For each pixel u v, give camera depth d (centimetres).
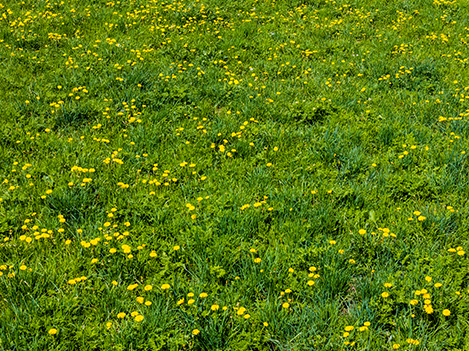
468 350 278
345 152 505
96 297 319
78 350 290
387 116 591
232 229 388
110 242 367
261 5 1084
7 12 961
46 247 369
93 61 738
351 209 415
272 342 299
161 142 531
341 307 328
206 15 1003
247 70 755
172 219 402
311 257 355
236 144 519
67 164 477
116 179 458
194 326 297
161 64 738
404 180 451
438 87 677
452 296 314
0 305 316
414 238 381
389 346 287
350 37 902
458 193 438
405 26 979
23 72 704
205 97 648
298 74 743
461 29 962
